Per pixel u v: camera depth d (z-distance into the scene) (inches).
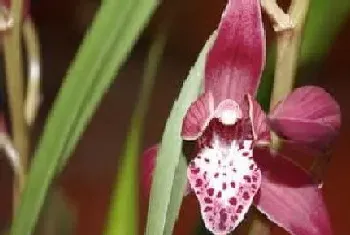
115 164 32.8
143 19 9.7
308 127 10.4
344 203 30.6
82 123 9.9
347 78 37.5
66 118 10.0
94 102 9.9
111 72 9.8
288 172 11.0
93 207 30.3
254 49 10.5
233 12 10.4
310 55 12.2
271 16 10.6
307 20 11.4
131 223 12.1
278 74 10.8
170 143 10.1
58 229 13.7
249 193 10.6
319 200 11.0
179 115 10.2
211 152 10.8
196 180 10.6
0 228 28.4
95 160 33.0
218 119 10.9
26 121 13.4
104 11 9.8
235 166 10.8
